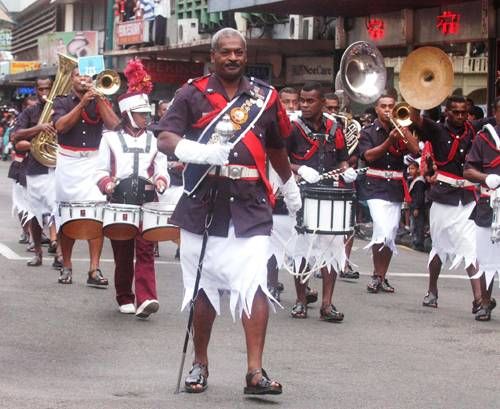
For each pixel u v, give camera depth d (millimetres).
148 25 41219
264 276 8680
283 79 33625
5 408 8172
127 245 12383
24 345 10594
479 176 12547
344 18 29609
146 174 12102
